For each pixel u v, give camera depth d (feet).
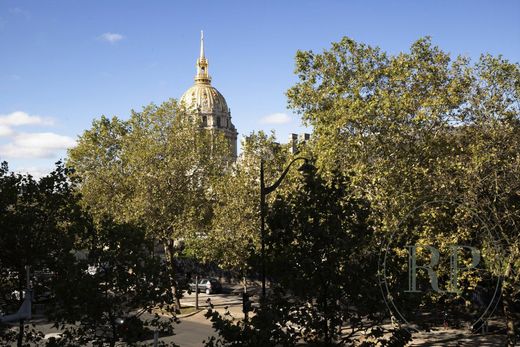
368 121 92.17
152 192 131.85
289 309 43.73
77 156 155.02
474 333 92.99
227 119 489.26
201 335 102.42
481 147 85.05
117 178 148.77
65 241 57.93
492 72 94.43
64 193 65.57
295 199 47.62
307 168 48.80
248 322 42.01
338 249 43.19
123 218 133.08
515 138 87.10
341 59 106.93
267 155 136.87
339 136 95.50
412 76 101.19
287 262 44.27
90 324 54.13
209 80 500.74
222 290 166.71
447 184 82.94
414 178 89.20
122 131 164.04
